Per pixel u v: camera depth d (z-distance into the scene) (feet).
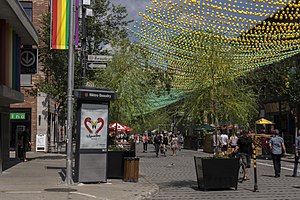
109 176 58.18
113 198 40.52
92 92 50.03
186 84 53.98
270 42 48.73
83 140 50.62
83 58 58.39
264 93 144.97
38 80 104.99
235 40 47.73
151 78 80.59
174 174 68.95
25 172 62.39
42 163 79.51
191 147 169.68
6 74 64.44
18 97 69.10
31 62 77.51
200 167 49.37
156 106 84.74
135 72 84.38
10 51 66.03
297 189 50.42
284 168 82.38
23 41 79.00
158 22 44.65
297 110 131.13
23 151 85.15
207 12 41.96
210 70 49.42
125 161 55.26
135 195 42.88
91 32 88.48
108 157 58.34
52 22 52.42
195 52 50.11
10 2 55.77
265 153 115.65
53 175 58.39
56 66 86.07
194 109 50.47
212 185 48.62
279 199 42.52
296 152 65.67
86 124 50.72
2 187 45.62
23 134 86.22
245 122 81.56
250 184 55.26
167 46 50.44
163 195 45.34
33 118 119.96
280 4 41.11
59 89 86.74
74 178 51.57
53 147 135.13
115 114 84.28
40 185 47.75
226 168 48.93
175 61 53.93
